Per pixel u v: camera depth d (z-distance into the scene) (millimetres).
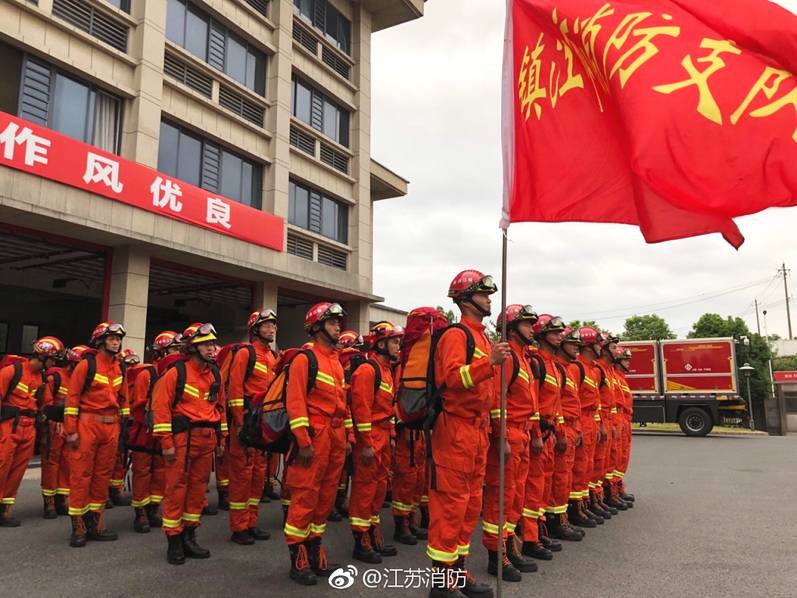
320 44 20031
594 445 7203
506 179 4262
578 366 7223
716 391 22016
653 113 3654
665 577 5051
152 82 13578
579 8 4277
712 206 3531
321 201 20109
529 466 5688
